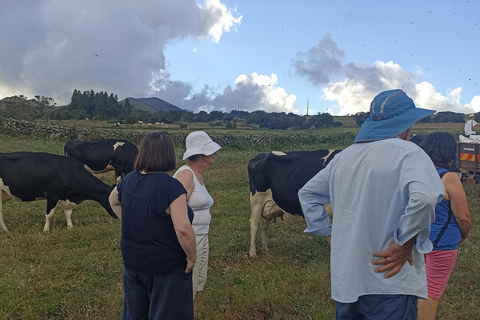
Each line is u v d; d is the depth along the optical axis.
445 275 3.10
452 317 4.00
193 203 3.25
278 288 4.66
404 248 1.99
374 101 2.31
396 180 2.03
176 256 2.54
